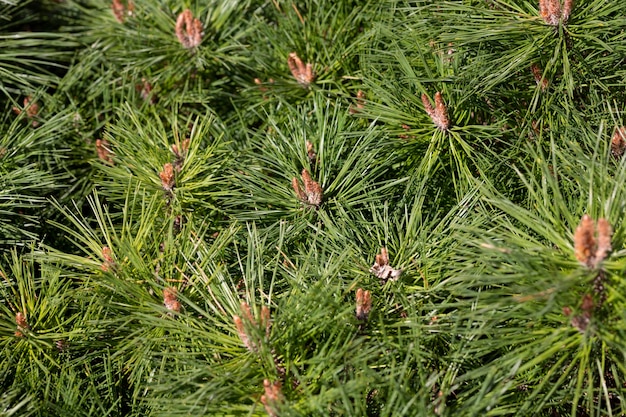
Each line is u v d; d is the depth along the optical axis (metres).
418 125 0.89
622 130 0.83
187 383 0.79
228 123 1.02
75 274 0.86
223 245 0.85
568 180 0.83
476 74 0.89
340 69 0.99
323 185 0.89
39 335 0.86
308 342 0.81
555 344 0.75
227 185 0.92
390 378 0.77
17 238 0.91
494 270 0.77
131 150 0.93
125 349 0.83
